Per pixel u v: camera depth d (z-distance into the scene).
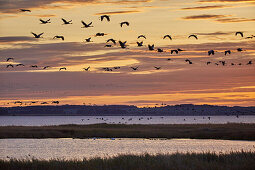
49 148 56.16
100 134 76.94
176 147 56.09
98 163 29.81
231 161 30.66
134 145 59.88
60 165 29.55
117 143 63.41
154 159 31.23
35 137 74.12
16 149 55.34
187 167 27.73
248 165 27.81
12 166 29.95
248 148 53.25
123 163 29.61
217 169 27.28
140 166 28.34
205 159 32.25
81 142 65.38
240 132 73.62
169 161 29.61
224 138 70.19
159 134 75.88
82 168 28.55
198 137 72.19
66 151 52.66
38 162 31.08
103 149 54.59
